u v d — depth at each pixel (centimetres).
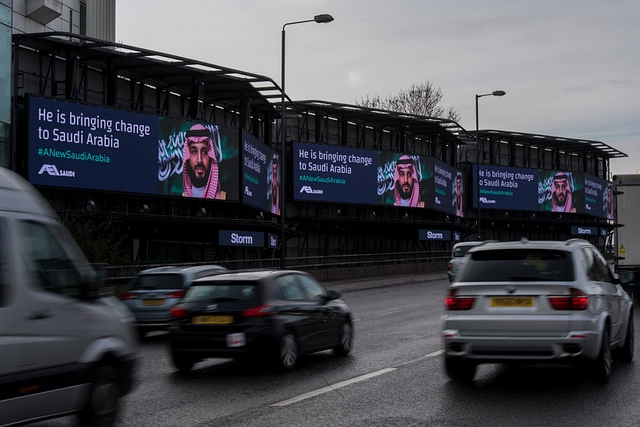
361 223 5575
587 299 930
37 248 673
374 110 5288
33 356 646
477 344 951
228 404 909
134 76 3916
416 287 3653
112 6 4597
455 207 6353
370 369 1162
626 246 2317
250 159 4306
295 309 1179
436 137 6234
